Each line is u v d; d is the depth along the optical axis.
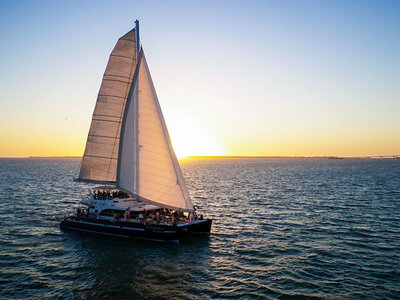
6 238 32.34
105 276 23.17
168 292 20.69
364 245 30.41
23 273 23.66
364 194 66.62
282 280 22.53
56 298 19.81
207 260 26.48
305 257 27.20
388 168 194.12
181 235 33.75
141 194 31.08
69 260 26.31
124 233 32.03
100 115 34.06
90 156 34.47
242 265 25.41
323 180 104.44
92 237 32.62
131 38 33.88
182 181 30.97
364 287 21.36
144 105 31.16
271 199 60.94
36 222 39.16
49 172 148.38
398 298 19.77
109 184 34.97
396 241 31.61
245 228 37.28
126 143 31.38
